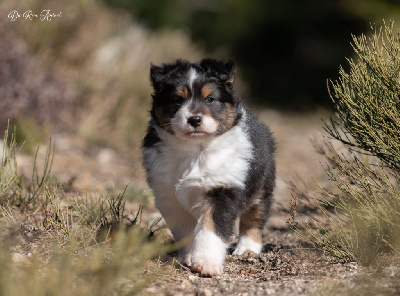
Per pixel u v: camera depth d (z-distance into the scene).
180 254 8.83
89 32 19.98
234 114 8.95
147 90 20.02
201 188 8.55
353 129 8.70
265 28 36.81
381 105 8.30
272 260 8.78
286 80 36.28
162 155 8.78
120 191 12.38
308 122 28.05
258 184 9.19
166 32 25.62
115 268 6.87
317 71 36.41
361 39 9.14
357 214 8.53
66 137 17.11
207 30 35.47
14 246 8.05
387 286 6.92
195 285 7.34
